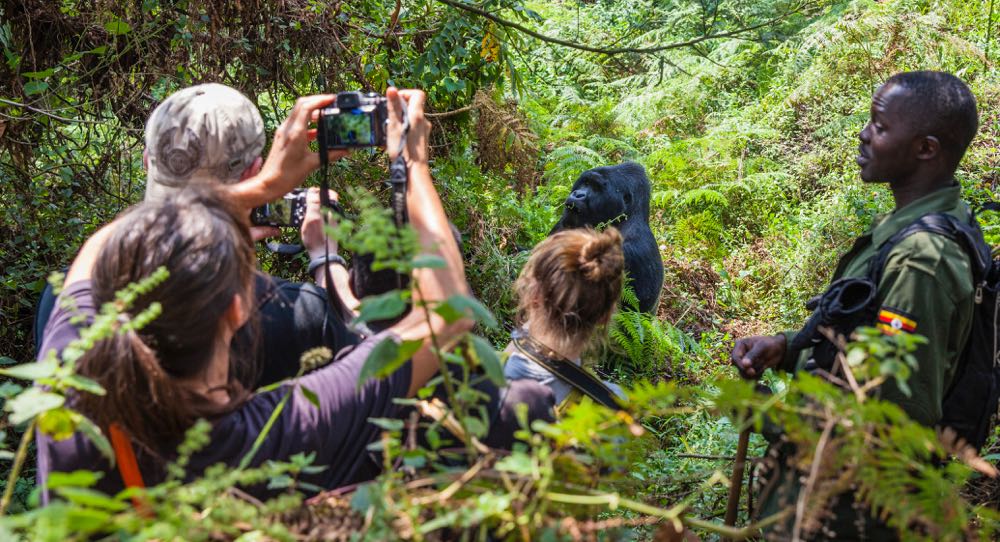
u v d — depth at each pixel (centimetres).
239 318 140
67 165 340
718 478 167
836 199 616
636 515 235
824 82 771
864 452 129
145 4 334
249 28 360
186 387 134
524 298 229
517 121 434
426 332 147
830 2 912
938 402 197
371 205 126
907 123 220
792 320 556
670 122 899
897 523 133
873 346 137
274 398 144
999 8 777
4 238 335
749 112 865
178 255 131
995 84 673
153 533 98
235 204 144
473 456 132
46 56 346
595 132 863
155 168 191
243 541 110
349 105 176
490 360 130
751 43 941
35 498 102
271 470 121
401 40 436
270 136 378
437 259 121
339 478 147
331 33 383
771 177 739
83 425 120
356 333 180
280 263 370
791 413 138
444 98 442
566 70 963
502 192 518
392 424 133
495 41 423
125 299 121
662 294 609
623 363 501
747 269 643
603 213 520
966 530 137
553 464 131
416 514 116
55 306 151
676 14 995
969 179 577
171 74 350
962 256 203
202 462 134
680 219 704
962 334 205
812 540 197
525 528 118
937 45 691
